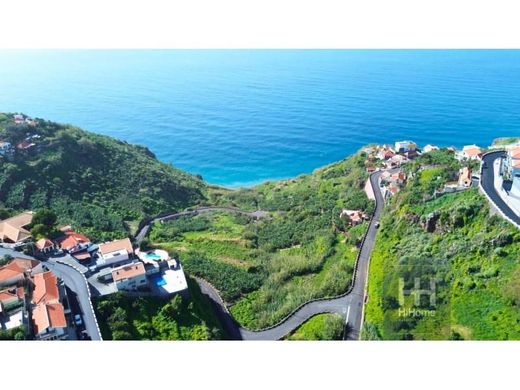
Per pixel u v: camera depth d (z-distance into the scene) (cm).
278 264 9544
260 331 7175
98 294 6812
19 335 5609
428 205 8406
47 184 12000
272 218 13112
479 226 7200
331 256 9356
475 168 9075
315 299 7569
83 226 10750
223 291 8631
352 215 10494
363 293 7569
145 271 7238
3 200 10962
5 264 7388
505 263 6294
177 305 6812
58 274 7394
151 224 12631
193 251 10469
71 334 6003
